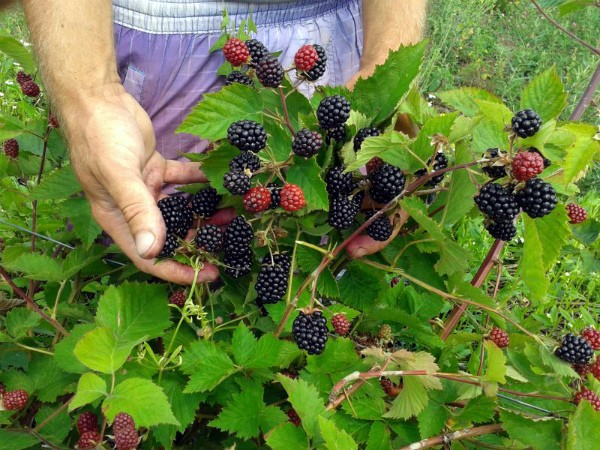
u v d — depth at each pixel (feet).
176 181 1.76
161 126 2.27
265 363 1.39
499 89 5.40
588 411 1.31
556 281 2.81
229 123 1.51
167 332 1.53
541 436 1.40
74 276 1.83
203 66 2.18
